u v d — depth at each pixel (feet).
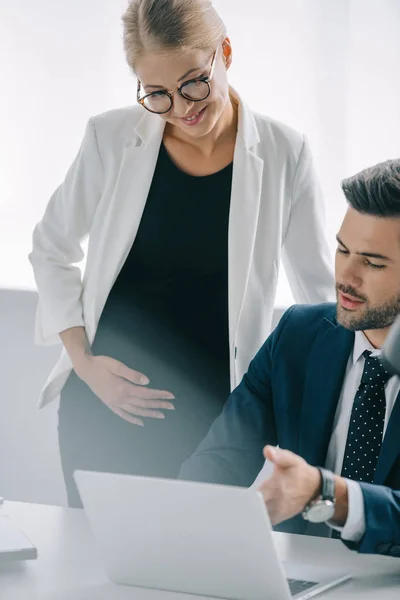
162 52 7.02
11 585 4.86
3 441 12.59
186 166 7.93
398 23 12.25
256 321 8.25
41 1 12.68
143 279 8.04
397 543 5.20
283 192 8.30
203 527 4.61
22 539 5.28
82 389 8.32
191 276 7.97
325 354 6.52
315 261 8.56
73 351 8.20
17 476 12.60
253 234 7.90
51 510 6.17
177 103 7.23
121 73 12.70
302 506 5.08
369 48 12.35
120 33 12.62
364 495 5.19
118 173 8.16
